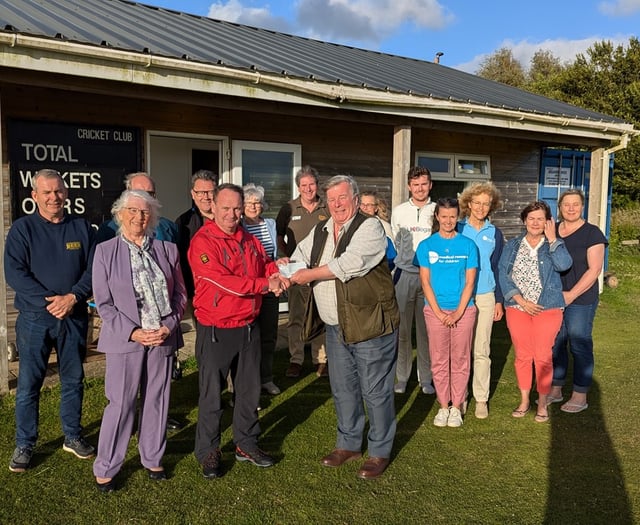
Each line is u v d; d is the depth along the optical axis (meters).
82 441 3.57
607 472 3.43
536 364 4.19
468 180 9.59
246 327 3.32
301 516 2.95
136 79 4.59
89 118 6.03
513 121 7.54
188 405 4.41
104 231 3.77
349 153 8.08
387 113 6.24
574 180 11.23
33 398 3.38
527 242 4.17
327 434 3.96
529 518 2.94
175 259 3.33
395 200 6.68
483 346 4.26
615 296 9.11
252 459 3.45
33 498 3.07
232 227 3.29
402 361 4.81
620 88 24.98
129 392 3.10
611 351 6.10
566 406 4.41
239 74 5.05
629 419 4.24
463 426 4.12
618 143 9.27
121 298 3.06
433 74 9.88
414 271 4.60
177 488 3.20
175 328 3.24
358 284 3.23
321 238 3.46
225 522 2.89
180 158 8.18
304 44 9.45
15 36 3.99
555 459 3.60
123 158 6.27
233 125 7.02
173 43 5.46
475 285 4.18
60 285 3.37
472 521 2.92
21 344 3.34
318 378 5.16
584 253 4.23
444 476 3.39
